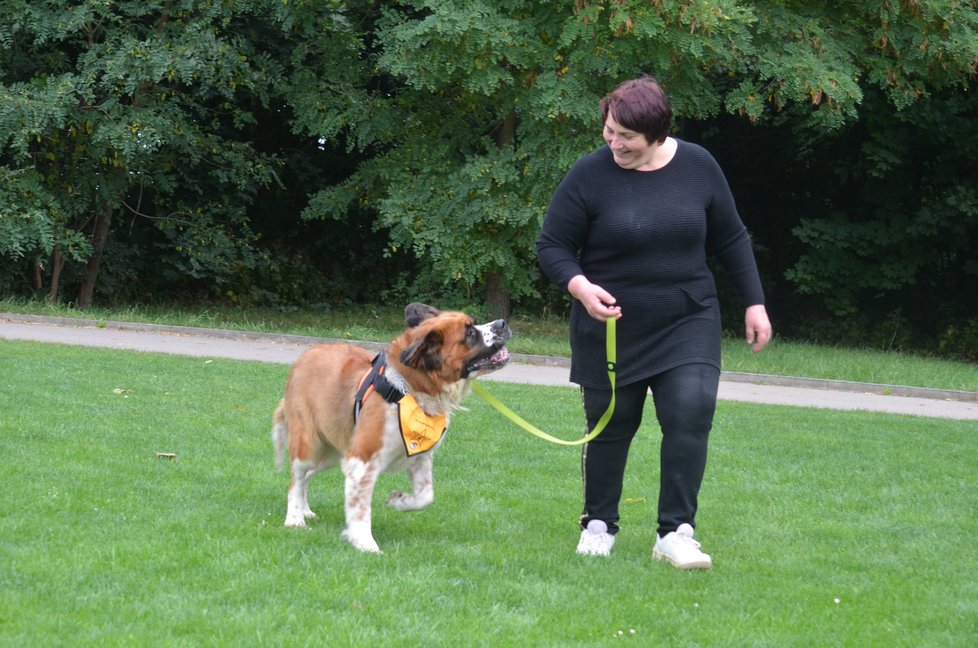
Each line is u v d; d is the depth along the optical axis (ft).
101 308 74.33
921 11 60.34
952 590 17.26
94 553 16.71
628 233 17.43
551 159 57.57
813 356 61.93
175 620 13.98
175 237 73.20
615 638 14.21
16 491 20.42
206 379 38.55
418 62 54.90
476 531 20.22
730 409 39.52
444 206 60.80
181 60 60.44
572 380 18.70
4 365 38.27
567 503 23.00
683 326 17.78
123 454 24.80
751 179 86.99
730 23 53.36
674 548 17.79
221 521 19.34
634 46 53.67
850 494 25.08
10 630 13.32
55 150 66.39
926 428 37.14
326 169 84.79
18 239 60.49
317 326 71.56
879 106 74.95
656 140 17.11
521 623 14.60
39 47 67.21
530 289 63.16
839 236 78.02
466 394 19.04
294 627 13.98
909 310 84.28
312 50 66.95
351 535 18.28
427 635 13.85
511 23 54.13
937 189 78.84
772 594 16.60
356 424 18.52
